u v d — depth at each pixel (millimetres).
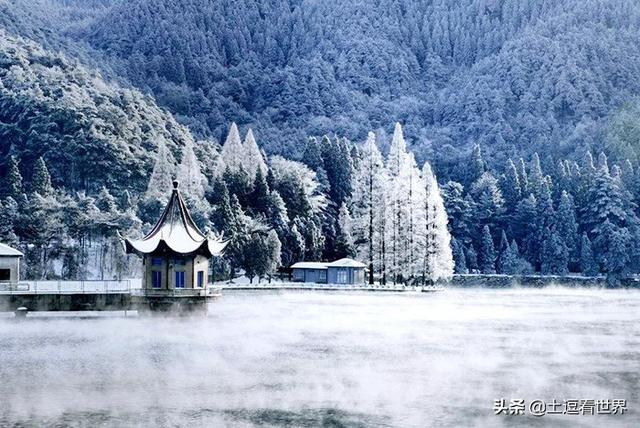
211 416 46156
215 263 162750
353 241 185375
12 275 108188
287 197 198375
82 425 44250
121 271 160250
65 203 170625
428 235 161250
